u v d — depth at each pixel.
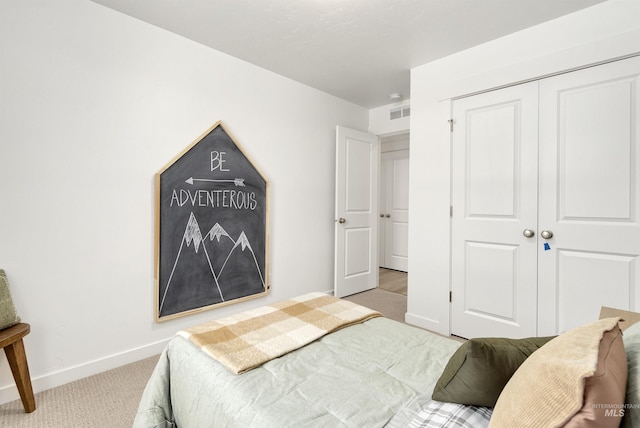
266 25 2.19
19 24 1.70
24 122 1.72
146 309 2.21
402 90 3.41
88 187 1.94
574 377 0.51
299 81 3.18
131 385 1.87
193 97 2.41
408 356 1.23
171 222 2.29
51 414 1.61
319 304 1.77
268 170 2.95
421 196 2.77
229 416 0.97
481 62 2.42
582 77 1.99
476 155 2.45
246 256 2.77
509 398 0.64
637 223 1.83
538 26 2.15
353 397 0.98
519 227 2.25
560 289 2.09
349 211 3.64
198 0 1.93
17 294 1.72
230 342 1.29
